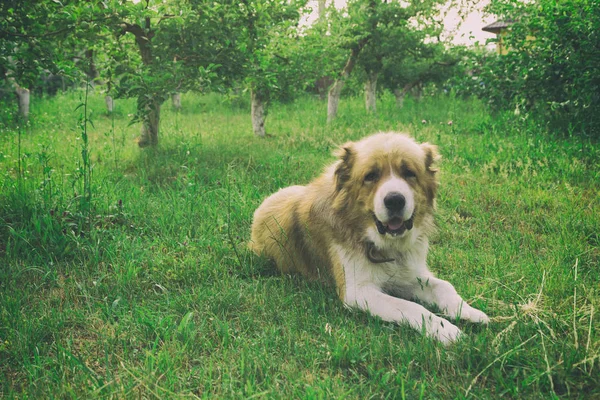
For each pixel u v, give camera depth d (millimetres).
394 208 1924
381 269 2076
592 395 1571
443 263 2406
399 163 1999
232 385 1616
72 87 10195
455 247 2596
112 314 1982
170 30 4059
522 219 2896
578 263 2309
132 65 4273
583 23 4660
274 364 1715
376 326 1890
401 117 7301
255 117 5582
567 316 1888
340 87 7016
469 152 4230
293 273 2350
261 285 2186
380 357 1738
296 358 1756
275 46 5391
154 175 3537
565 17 4797
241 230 2736
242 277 2328
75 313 1967
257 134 5602
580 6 4793
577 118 4832
